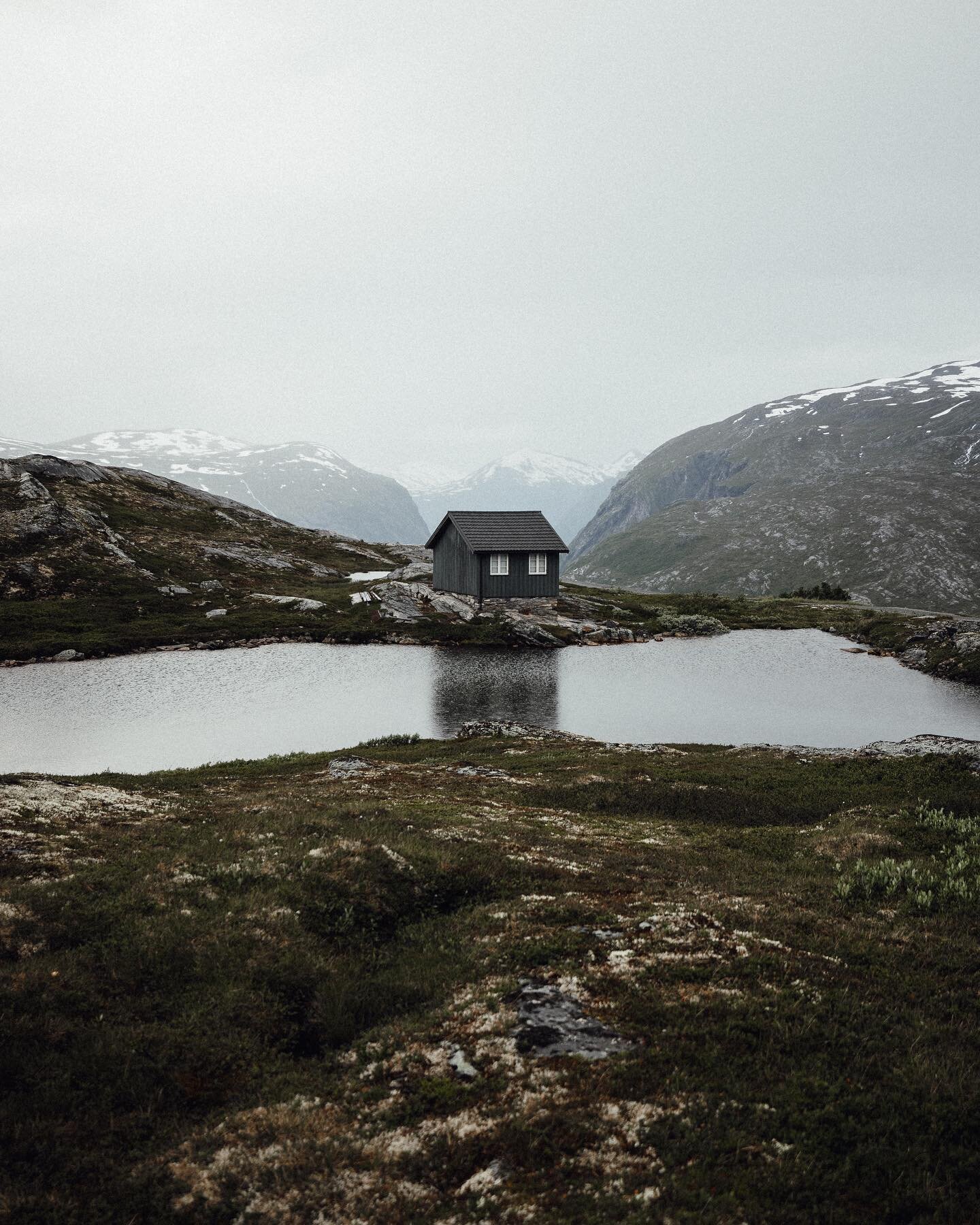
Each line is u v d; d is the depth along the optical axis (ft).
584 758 107.96
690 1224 23.62
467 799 83.87
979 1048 33.42
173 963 40.57
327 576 351.25
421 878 53.72
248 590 299.38
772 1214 24.14
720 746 120.78
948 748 103.50
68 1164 28.30
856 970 40.55
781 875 59.41
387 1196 25.71
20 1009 35.55
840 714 155.84
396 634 244.42
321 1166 27.25
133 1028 35.47
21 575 259.39
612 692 175.63
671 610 321.73
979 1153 26.96
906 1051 32.73
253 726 141.49
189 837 57.98
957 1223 24.09
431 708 158.10
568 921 47.01
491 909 49.49
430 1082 31.45
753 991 37.22
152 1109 31.37
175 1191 26.96
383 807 71.51
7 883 46.09
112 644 214.28
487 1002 37.04
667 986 37.86
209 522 408.05
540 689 178.40
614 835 71.36
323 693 170.81
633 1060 31.73
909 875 55.16
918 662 215.92
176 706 155.74
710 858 64.90
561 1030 34.19
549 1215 24.04
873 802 84.69
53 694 164.66
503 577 281.33
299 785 88.33
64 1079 32.01
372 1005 39.32
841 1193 25.22
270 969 41.06
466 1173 26.50
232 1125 30.17
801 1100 29.30
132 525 350.43
